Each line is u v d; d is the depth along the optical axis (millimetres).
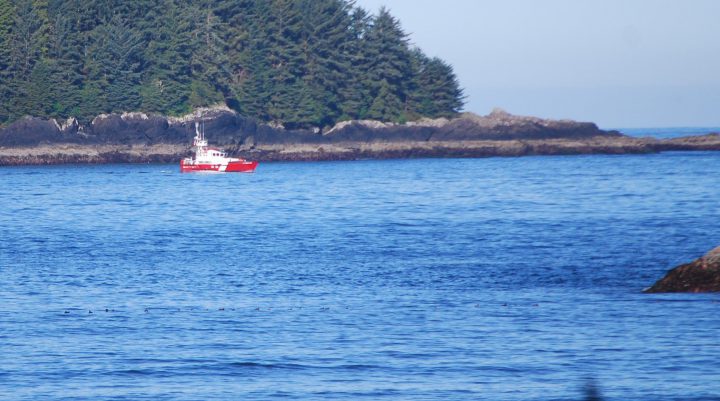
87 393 111500
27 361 123625
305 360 123812
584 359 123062
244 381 115625
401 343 131750
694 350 125750
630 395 109750
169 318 147750
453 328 139875
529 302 157250
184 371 119500
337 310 152875
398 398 109688
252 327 141500
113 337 135875
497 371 118750
